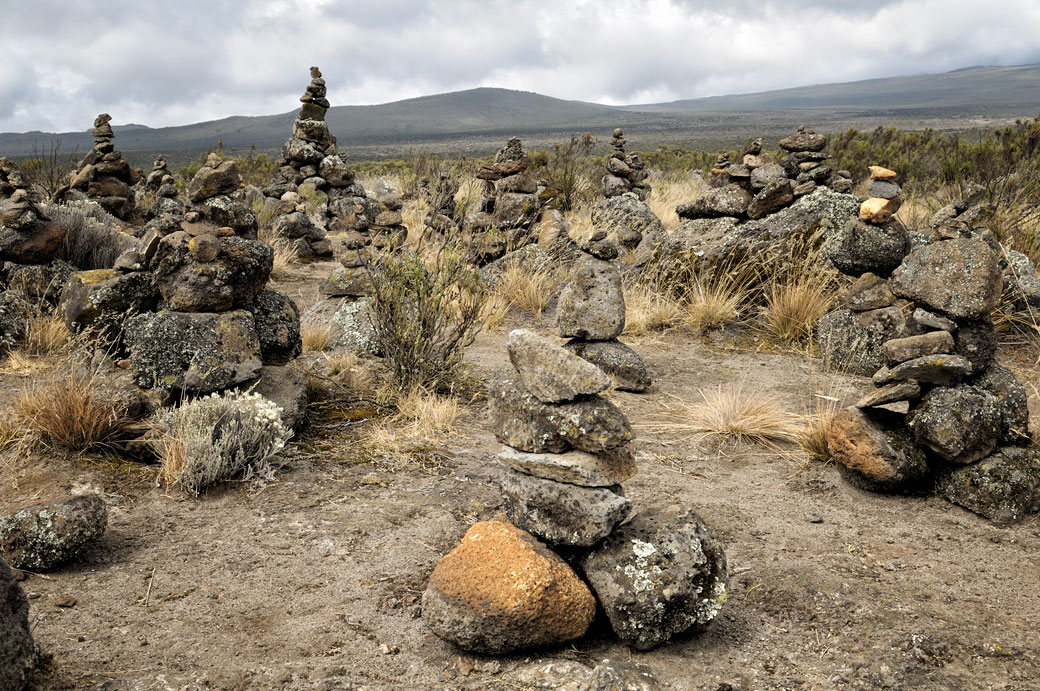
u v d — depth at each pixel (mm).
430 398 5809
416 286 6172
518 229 10227
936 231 4879
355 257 7602
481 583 2926
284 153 14938
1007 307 7520
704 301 8406
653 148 83188
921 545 3885
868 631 3105
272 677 2752
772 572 3578
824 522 4184
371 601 3307
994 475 4188
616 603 2994
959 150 16891
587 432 3217
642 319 8328
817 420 5445
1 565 2527
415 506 4281
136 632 3016
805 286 8148
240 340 5180
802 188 8695
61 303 5598
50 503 3535
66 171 14102
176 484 4379
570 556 3289
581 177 16391
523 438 3391
